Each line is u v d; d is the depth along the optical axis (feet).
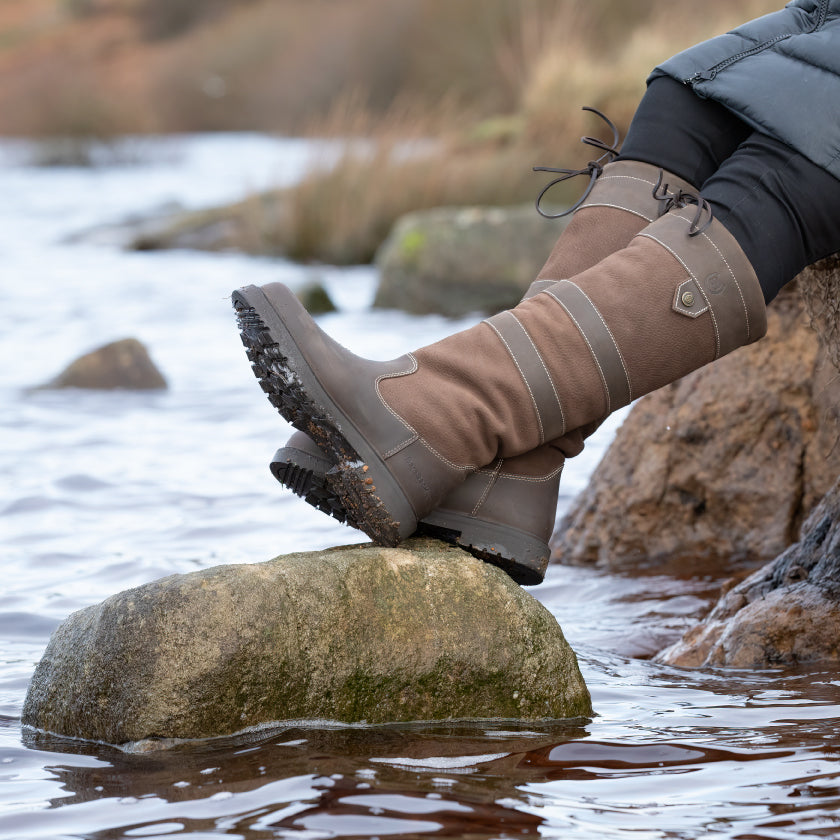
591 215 9.85
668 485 14.66
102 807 6.50
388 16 131.13
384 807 6.35
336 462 8.98
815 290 10.52
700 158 9.77
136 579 12.67
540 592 13.14
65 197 79.92
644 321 8.86
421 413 8.87
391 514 8.86
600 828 6.07
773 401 14.17
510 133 59.57
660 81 9.93
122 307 37.52
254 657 7.89
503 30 87.61
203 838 5.99
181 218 59.47
